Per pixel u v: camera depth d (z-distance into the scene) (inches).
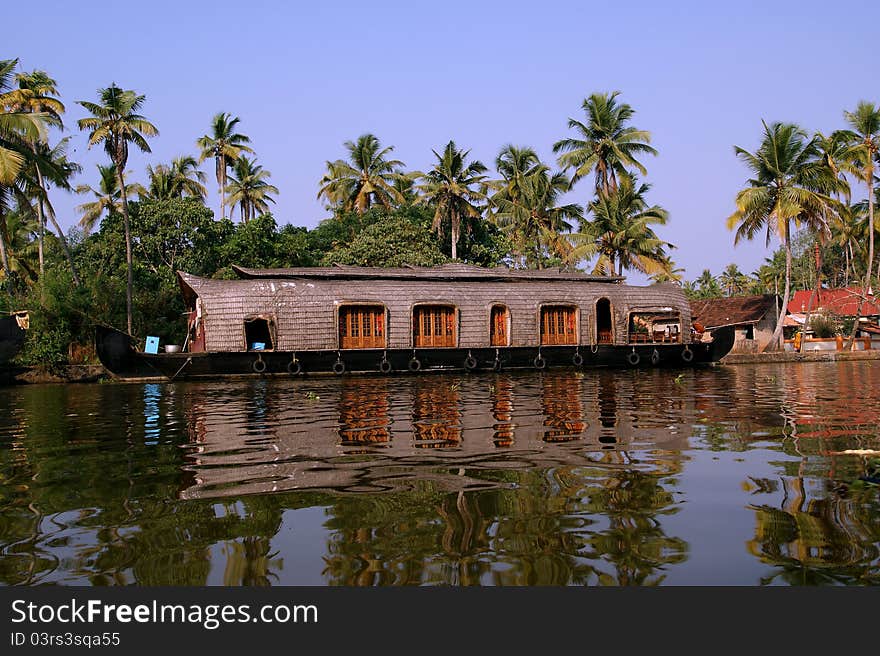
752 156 1317.7
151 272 1230.9
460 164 1428.4
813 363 1210.0
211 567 153.3
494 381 727.1
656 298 1029.2
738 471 233.9
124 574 150.8
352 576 148.1
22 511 197.6
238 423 382.6
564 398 508.7
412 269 970.1
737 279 2768.2
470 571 149.2
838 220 1338.6
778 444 287.3
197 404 510.6
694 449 277.0
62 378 943.7
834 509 187.2
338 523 180.4
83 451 298.7
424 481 223.8
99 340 816.3
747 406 442.0
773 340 1392.7
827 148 1469.0
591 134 1462.8
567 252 1459.2
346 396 551.2
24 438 342.6
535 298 960.9
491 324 936.9
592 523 177.9
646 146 1446.9
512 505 194.5
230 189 1800.0
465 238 1524.4
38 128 866.8
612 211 1423.5
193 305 949.2
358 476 232.4
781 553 156.4
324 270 919.7
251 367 829.2
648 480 222.1
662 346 1010.7
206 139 1713.8
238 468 250.4
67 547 166.7
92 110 1061.8
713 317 1633.9
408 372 883.4
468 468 243.1
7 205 962.7
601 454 267.6
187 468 253.1
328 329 857.5
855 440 295.9
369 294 883.4
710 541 164.2
